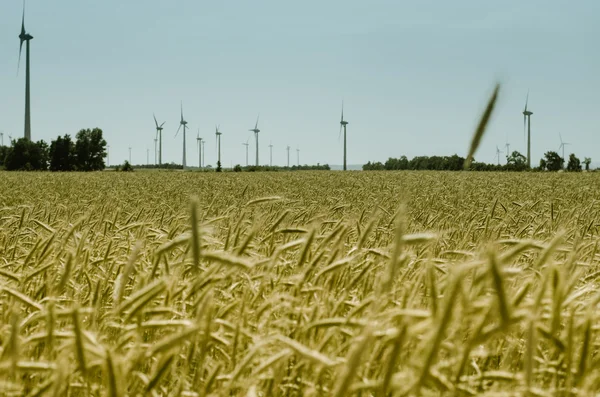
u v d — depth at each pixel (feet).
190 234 9.23
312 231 11.09
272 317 11.31
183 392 8.49
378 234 23.29
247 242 10.72
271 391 8.93
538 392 7.26
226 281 12.44
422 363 6.10
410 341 8.56
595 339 9.89
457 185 110.01
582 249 17.28
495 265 6.29
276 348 9.36
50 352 8.63
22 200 73.05
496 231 23.40
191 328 7.50
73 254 10.45
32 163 397.19
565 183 127.54
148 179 156.76
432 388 7.64
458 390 7.66
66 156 415.44
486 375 8.32
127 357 7.69
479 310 7.19
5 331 9.29
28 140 396.37
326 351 9.75
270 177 172.24
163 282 8.63
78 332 6.81
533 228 28.17
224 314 10.44
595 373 8.20
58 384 6.87
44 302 11.81
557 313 7.81
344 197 73.72
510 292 10.28
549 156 328.90
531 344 6.63
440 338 6.05
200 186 118.11
